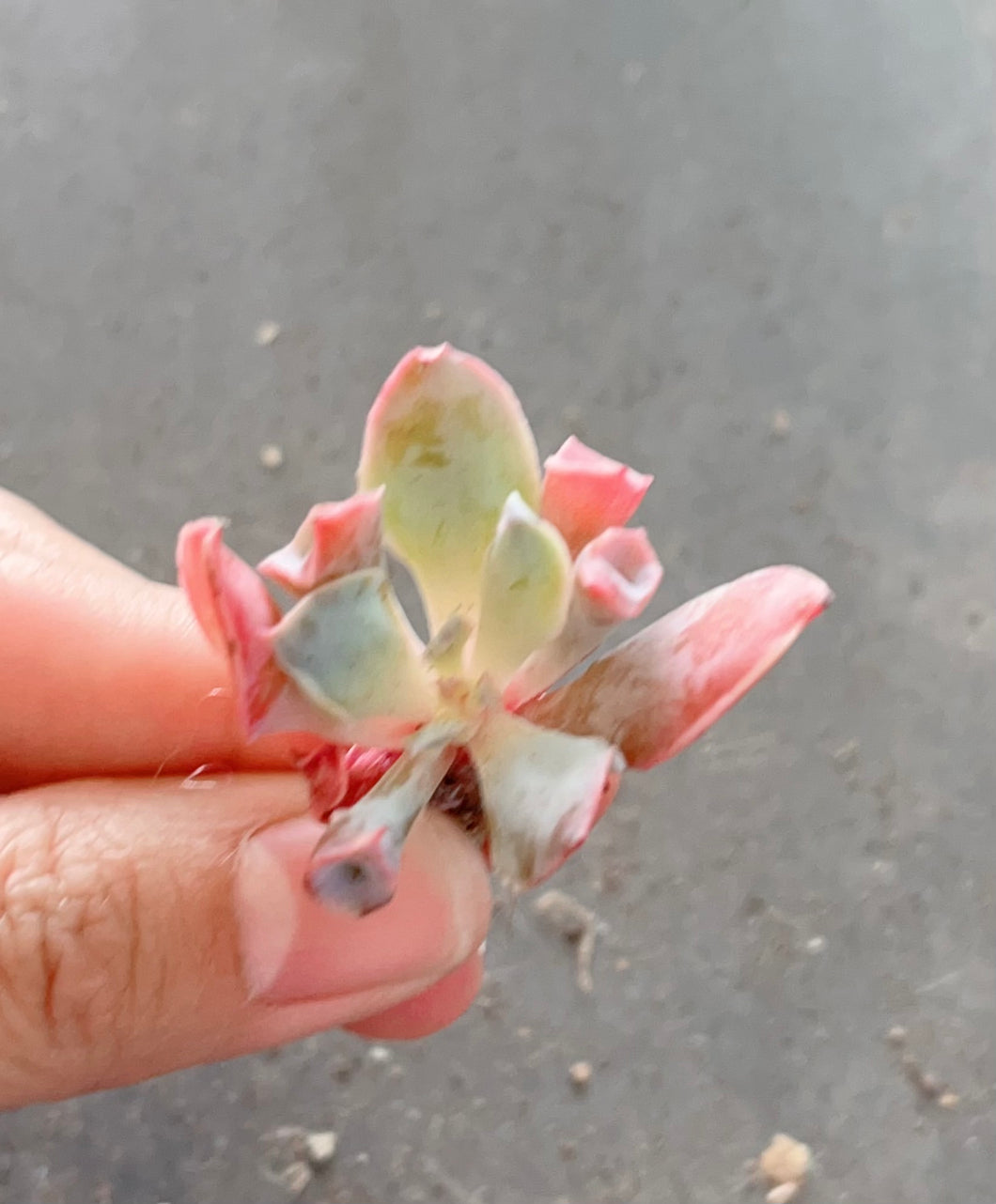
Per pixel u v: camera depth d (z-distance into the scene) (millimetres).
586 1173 177
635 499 93
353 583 85
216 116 231
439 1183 176
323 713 86
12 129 231
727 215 227
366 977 106
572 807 86
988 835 191
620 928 185
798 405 215
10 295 221
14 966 102
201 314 219
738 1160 177
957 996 184
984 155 232
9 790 130
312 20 237
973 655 201
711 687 94
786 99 235
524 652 91
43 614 125
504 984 183
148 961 104
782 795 192
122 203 226
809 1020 183
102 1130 177
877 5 242
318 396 215
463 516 95
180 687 125
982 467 212
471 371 92
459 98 233
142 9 239
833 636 201
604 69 236
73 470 210
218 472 210
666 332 219
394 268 222
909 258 225
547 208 226
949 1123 179
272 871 104
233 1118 178
